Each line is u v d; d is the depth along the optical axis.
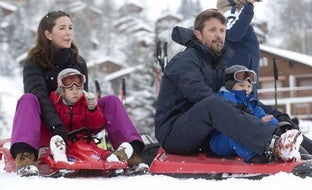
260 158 10.68
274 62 15.87
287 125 10.66
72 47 12.83
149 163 13.27
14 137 11.06
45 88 11.93
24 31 175.88
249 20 15.12
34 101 11.43
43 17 12.65
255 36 15.71
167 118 12.05
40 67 12.39
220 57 12.39
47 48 12.46
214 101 10.86
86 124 11.97
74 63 12.83
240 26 15.11
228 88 12.16
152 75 71.19
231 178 10.18
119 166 11.06
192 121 11.30
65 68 12.69
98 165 10.85
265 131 10.27
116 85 129.88
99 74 128.75
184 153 11.92
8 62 158.38
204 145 11.86
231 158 11.27
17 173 10.95
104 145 13.41
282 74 90.94
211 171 10.76
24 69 12.35
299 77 91.38
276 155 10.51
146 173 11.39
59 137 11.01
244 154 10.77
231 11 15.52
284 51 95.88
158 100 12.37
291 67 90.56
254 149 10.38
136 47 181.62
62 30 12.47
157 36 74.06
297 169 9.95
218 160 11.22
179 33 12.43
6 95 127.19
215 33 12.20
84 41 173.00
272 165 10.27
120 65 170.88
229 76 12.16
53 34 12.45
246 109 10.88
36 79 12.05
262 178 9.89
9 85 141.88
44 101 11.58
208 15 12.25
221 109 10.72
